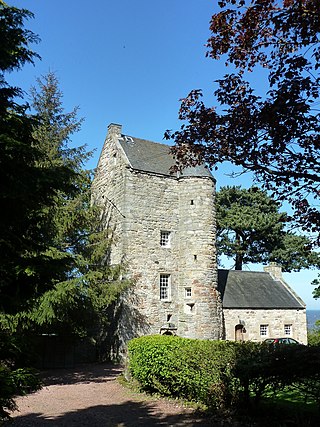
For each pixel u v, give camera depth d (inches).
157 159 997.8
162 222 942.4
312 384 312.8
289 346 331.9
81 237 818.2
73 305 660.7
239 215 1521.9
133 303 869.8
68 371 732.0
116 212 934.4
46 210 611.5
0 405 199.0
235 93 258.8
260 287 1172.5
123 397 474.6
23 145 217.2
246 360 336.8
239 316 1047.0
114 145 997.2
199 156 276.2
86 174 791.1
